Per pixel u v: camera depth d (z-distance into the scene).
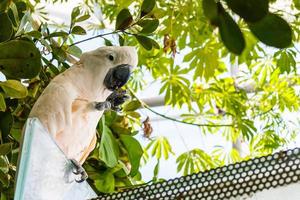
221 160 4.38
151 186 1.40
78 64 1.87
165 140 4.12
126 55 1.91
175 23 3.54
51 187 1.42
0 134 1.97
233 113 4.07
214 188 1.31
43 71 2.27
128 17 2.21
